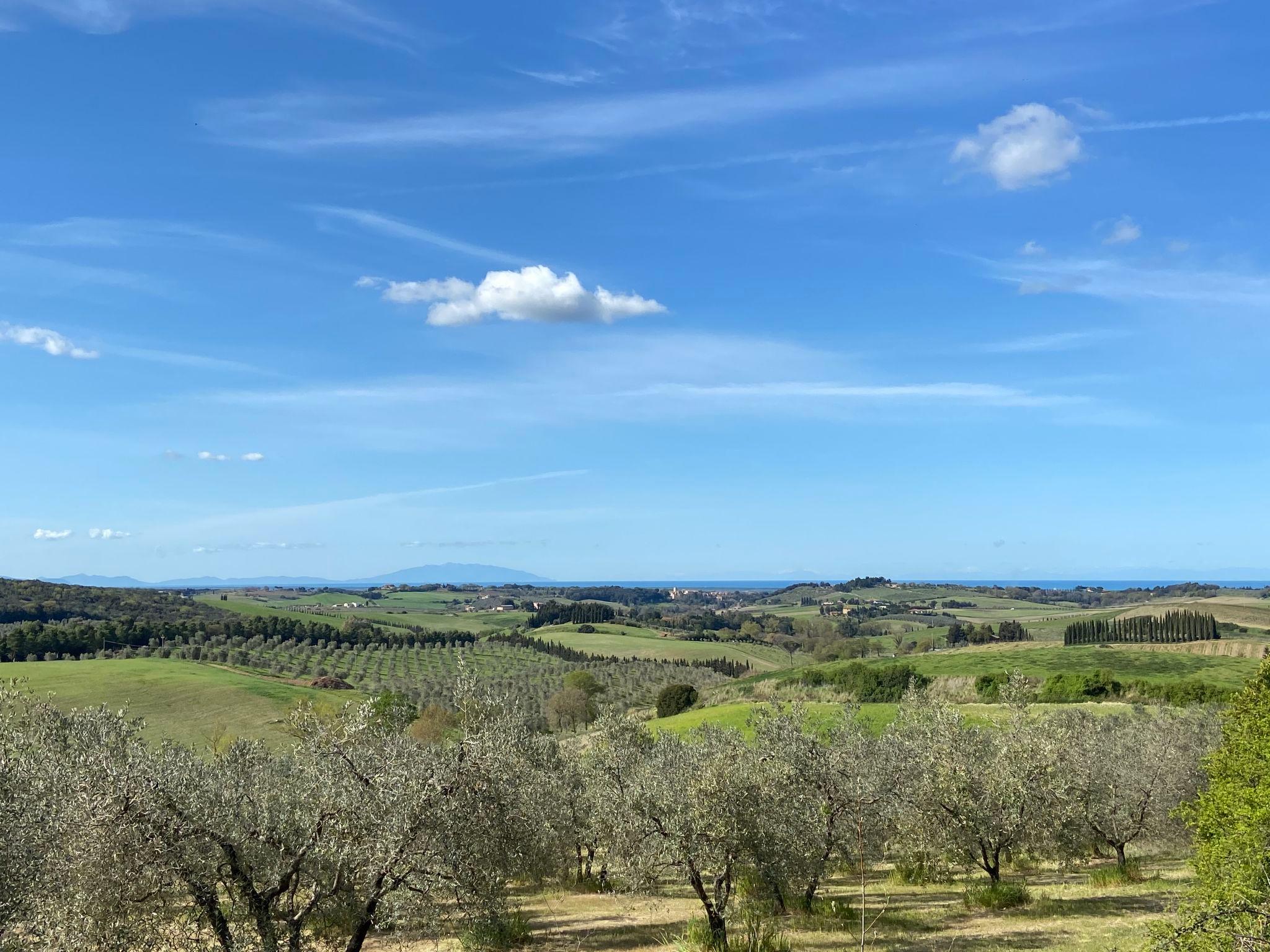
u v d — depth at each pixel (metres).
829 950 21.11
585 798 34.12
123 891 15.14
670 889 33.53
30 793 17.16
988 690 91.06
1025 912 25.06
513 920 23.38
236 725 75.50
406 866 17.03
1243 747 23.41
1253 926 11.80
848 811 28.59
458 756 18.17
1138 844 38.38
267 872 17.53
